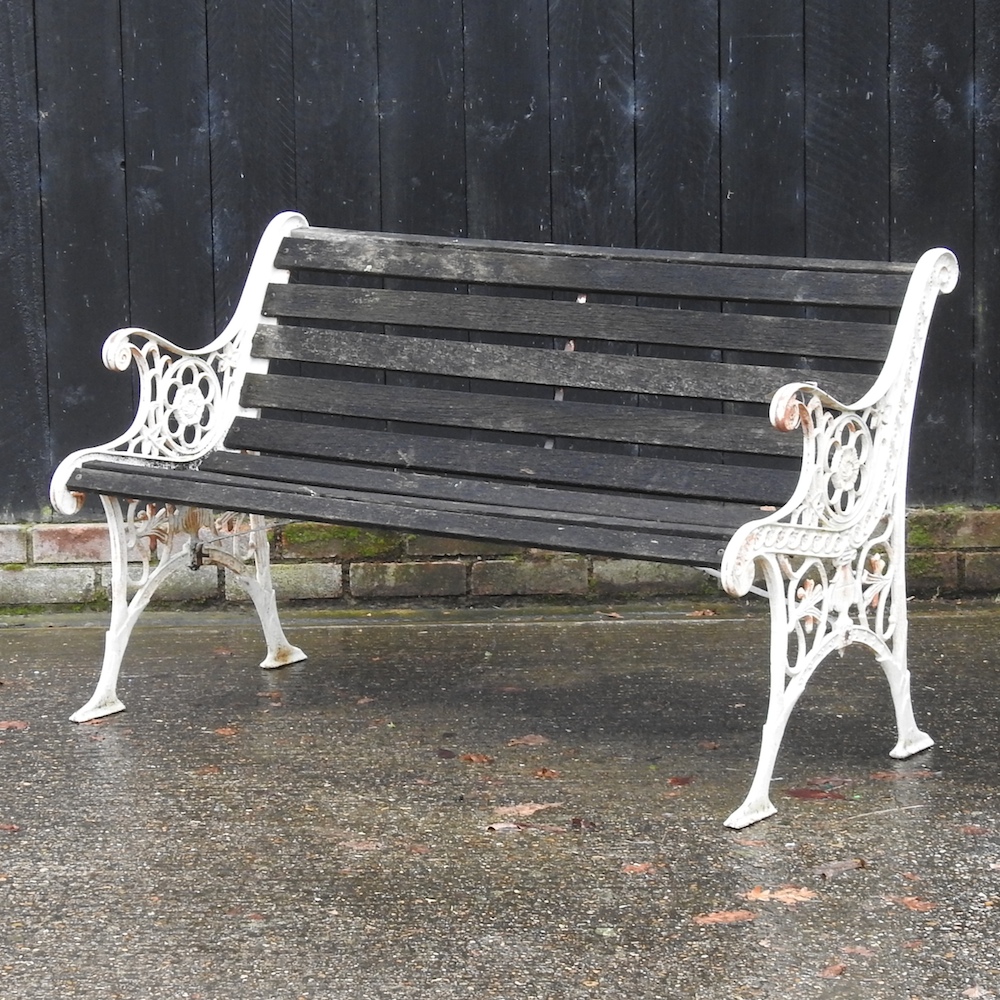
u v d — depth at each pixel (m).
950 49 4.70
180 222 4.77
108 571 4.84
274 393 3.96
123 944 2.45
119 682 4.03
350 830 2.94
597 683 3.98
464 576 4.84
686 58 4.70
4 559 4.83
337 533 4.83
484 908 2.56
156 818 3.01
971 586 4.81
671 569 4.84
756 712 3.70
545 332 3.71
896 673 3.30
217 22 4.70
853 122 4.71
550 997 2.24
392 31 4.70
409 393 3.82
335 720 3.67
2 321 4.78
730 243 4.77
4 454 4.84
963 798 3.07
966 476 4.84
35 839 2.91
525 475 3.67
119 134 4.73
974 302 4.78
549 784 3.20
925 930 2.45
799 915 2.51
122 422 4.83
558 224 4.76
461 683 3.99
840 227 4.76
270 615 4.13
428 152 4.74
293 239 4.05
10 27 4.69
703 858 2.77
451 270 3.85
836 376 3.36
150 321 4.79
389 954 2.40
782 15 4.68
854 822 2.94
